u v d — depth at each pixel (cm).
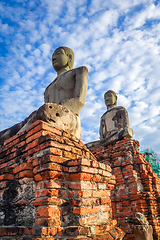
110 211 367
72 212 304
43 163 319
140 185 774
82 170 317
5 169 361
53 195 296
